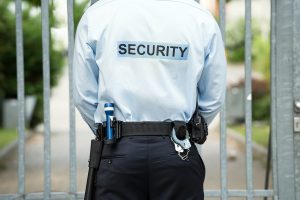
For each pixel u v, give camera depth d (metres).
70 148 3.85
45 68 3.83
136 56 2.83
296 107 3.86
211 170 9.53
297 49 3.86
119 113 2.84
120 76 2.83
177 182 2.76
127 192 2.77
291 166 3.90
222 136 3.89
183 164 2.76
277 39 3.88
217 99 3.01
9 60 16.20
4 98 16.92
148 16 2.85
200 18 2.89
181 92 2.87
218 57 2.93
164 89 2.83
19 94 3.85
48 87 3.84
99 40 2.84
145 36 2.83
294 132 3.89
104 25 2.85
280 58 3.88
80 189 7.73
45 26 3.81
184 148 2.77
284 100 3.89
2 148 12.34
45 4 3.80
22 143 3.86
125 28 2.83
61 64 17.16
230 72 25.66
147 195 2.79
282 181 3.91
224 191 3.91
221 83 2.97
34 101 16.19
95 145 2.83
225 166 3.90
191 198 2.79
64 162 10.54
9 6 15.24
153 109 2.84
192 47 2.85
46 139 3.85
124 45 2.83
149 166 2.75
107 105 2.79
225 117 3.88
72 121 3.84
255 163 10.48
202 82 2.99
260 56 17.75
